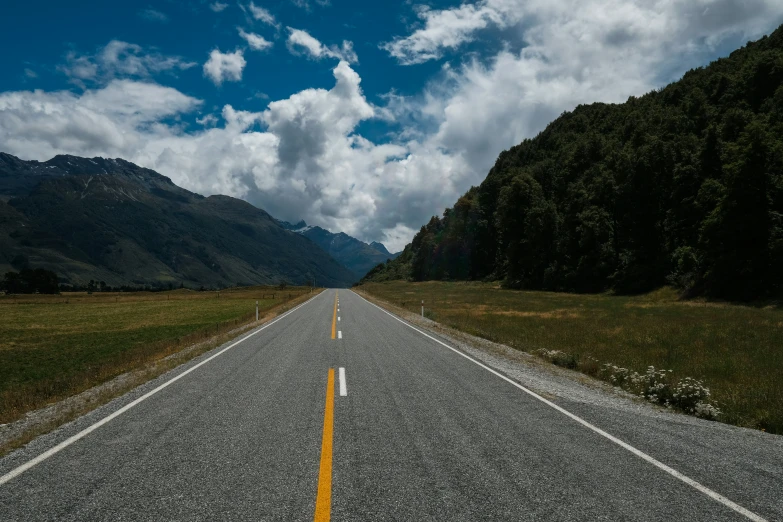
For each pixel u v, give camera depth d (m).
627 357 13.09
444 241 135.00
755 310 32.16
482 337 17.77
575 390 8.65
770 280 41.69
